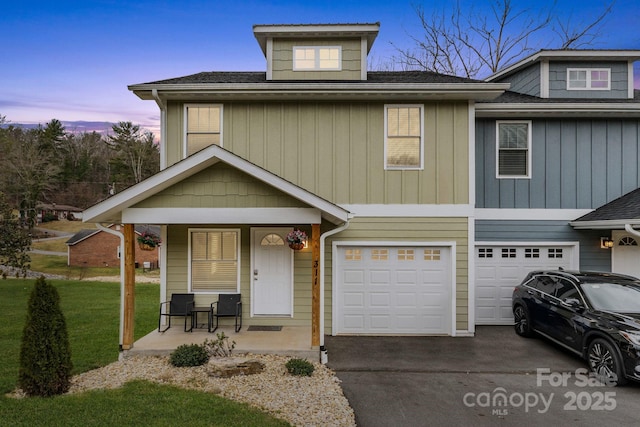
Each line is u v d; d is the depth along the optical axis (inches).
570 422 205.5
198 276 375.2
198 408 203.6
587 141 416.5
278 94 364.2
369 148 372.8
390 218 371.2
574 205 412.8
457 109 374.0
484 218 409.1
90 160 2484.0
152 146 2255.2
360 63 401.4
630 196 402.0
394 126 375.6
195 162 281.4
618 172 416.5
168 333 343.3
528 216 410.3
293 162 373.1
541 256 412.5
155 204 295.9
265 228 374.9
